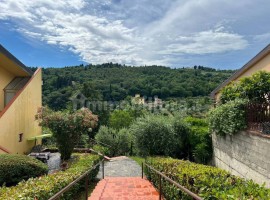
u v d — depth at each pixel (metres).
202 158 13.89
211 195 4.04
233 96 10.78
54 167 13.34
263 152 7.33
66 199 6.43
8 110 14.77
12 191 4.92
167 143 14.24
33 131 18.41
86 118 14.63
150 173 10.19
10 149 14.93
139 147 14.73
